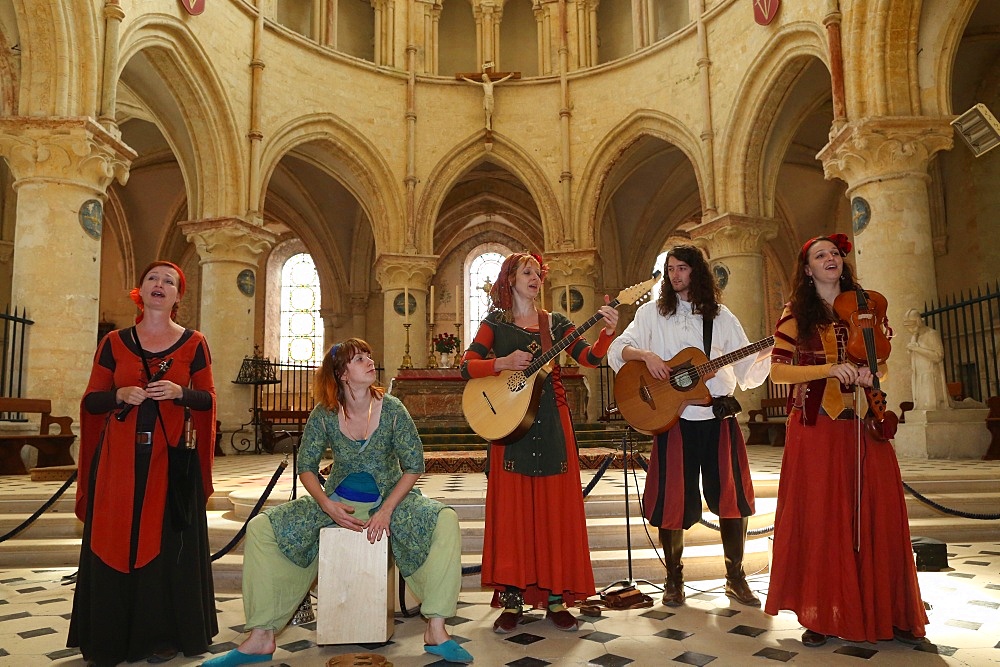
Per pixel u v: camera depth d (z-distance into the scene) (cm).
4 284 1861
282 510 356
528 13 2092
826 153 1182
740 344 418
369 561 350
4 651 353
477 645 353
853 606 329
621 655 333
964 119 751
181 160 1633
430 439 1155
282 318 2725
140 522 333
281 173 2241
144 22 1265
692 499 407
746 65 1509
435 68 1961
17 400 941
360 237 2506
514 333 399
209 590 357
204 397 355
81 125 1023
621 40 1980
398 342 1827
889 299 1073
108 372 352
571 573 372
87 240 1055
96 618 321
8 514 659
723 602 425
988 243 1644
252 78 1614
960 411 1002
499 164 1956
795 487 357
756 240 1550
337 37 1906
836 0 1197
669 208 2381
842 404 348
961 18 1071
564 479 383
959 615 389
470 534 547
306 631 386
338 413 366
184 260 2456
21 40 1034
